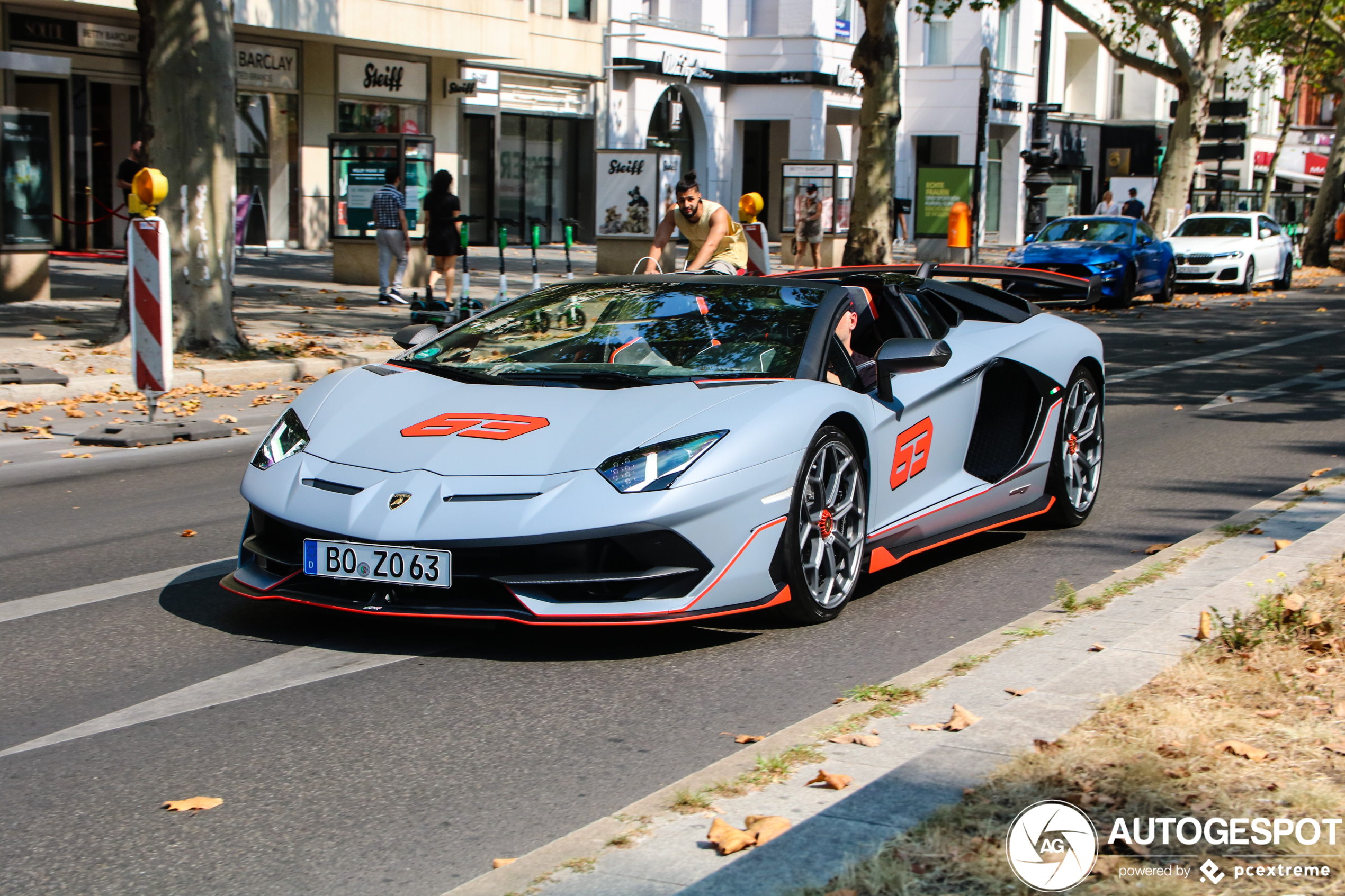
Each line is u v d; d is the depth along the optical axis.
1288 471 8.62
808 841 2.98
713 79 39.88
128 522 6.98
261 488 4.95
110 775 3.68
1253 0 33.44
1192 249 26.19
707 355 5.36
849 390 5.34
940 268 7.05
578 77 35.56
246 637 4.97
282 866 3.13
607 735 4.00
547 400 5.03
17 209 16.44
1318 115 62.50
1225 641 4.44
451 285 18.19
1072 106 53.25
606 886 2.83
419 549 4.51
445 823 3.38
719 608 4.70
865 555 5.41
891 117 24.70
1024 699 3.89
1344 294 27.17
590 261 29.31
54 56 23.45
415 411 5.10
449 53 29.72
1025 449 6.56
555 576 4.50
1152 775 3.30
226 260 12.81
